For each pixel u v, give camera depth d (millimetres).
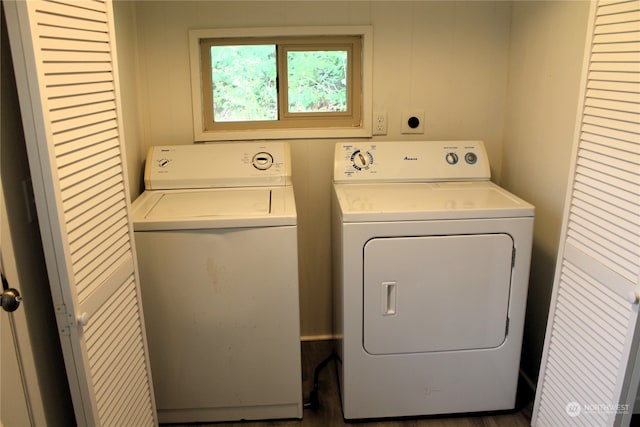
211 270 1895
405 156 2340
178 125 2461
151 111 2438
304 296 2709
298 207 2584
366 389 2061
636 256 1370
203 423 2129
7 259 1223
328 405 2230
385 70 2441
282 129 2510
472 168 2338
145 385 1754
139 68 2383
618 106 1437
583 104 1598
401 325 1978
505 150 2539
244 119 2527
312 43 2439
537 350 2266
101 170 1407
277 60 2453
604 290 1522
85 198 1307
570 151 1938
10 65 1238
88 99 1334
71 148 1234
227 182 2285
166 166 2283
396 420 2125
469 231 1891
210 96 2479
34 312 1354
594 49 1541
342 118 2537
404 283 1927
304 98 2520
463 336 2008
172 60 2383
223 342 1986
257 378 2047
